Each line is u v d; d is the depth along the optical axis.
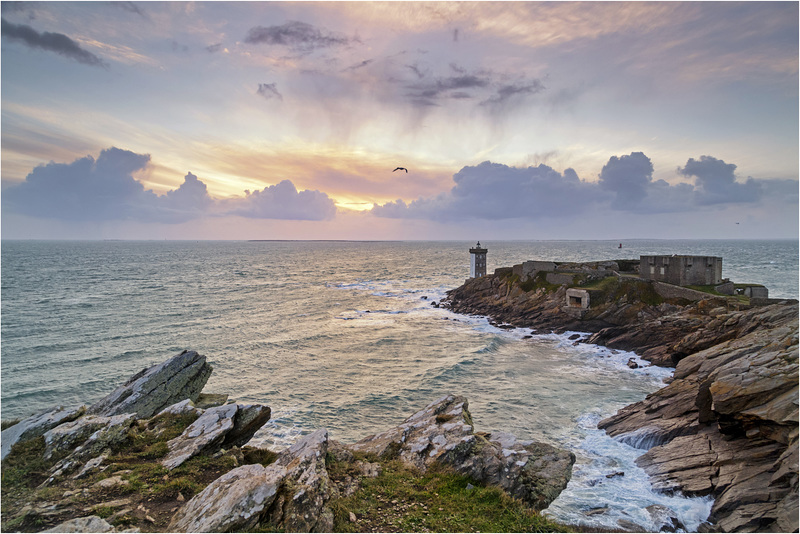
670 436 30.27
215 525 10.64
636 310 63.09
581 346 61.19
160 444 16.12
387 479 15.86
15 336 65.94
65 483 13.17
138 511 11.82
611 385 45.34
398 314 88.12
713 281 63.12
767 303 48.62
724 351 34.75
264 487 11.93
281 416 38.78
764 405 24.66
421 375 49.41
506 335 68.75
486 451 18.52
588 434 34.12
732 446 26.05
